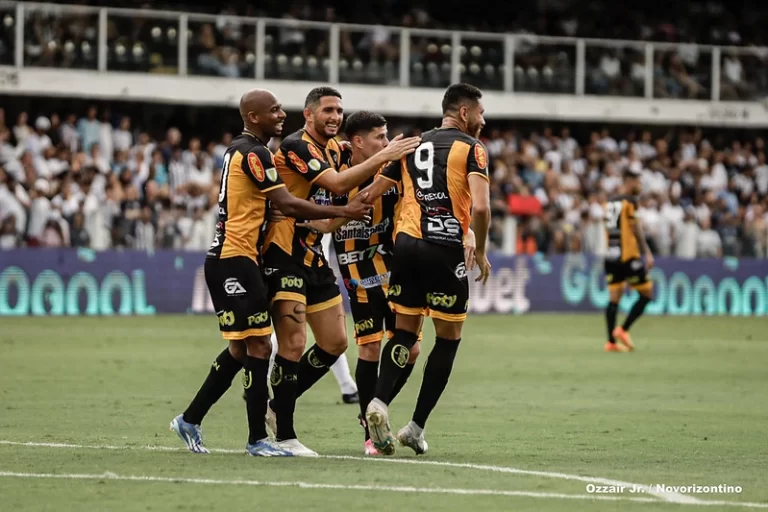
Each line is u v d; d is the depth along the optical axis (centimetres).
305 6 6112
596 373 2722
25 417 1862
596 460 1480
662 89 5744
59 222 4375
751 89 5844
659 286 5038
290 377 1485
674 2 6569
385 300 1608
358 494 1209
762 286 5191
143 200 4638
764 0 6644
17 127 4619
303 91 5219
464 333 3881
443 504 1162
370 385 1588
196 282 4503
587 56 5650
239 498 1184
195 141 4847
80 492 1212
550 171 5381
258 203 1452
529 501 1185
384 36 5350
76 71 4938
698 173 5772
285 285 1487
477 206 1442
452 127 1506
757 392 2370
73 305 4341
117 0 5562
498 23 6525
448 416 1955
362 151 1616
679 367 2888
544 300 4934
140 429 1742
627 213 3300
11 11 4831
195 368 2711
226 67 5134
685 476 1357
